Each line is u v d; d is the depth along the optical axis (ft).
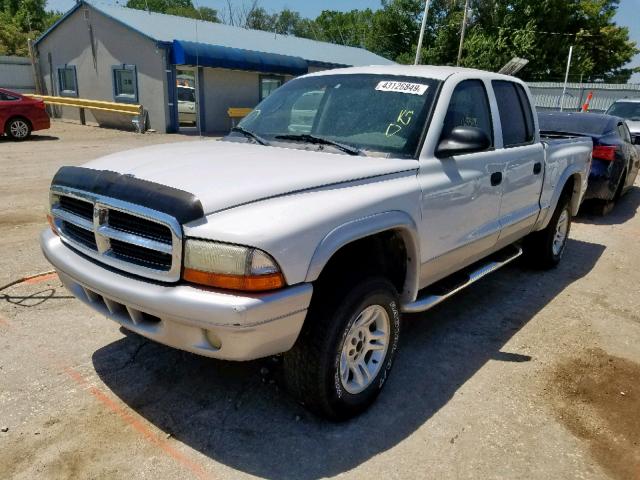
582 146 19.36
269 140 12.13
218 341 7.91
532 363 12.32
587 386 11.45
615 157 27.07
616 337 13.93
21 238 19.20
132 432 9.25
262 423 9.64
